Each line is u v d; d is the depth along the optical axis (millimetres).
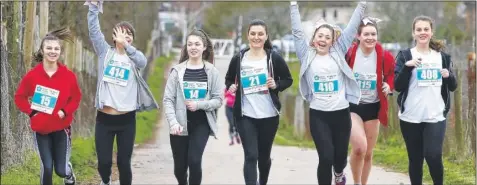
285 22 77062
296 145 34531
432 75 14820
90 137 26547
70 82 14969
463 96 21969
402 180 20719
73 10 28766
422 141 15203
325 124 14969
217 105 15125
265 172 15984
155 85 57750
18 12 18859
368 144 16828
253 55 15312
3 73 17344
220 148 30766
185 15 95375
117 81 14945
